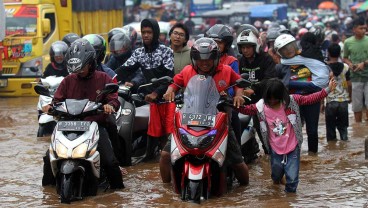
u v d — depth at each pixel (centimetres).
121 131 1881
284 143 1584
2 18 2789
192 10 10281
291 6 12762
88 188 1569
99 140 1588
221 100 1547
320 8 10625
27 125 2711
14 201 1528
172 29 1994
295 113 1589
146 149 2003
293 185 1572
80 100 1563
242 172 1625
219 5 10269
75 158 1498
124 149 1902
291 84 2059
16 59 3784
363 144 2261
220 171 1535
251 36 1881
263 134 1611
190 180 1481
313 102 1591
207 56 1533
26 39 3812
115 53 2241
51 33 4078
